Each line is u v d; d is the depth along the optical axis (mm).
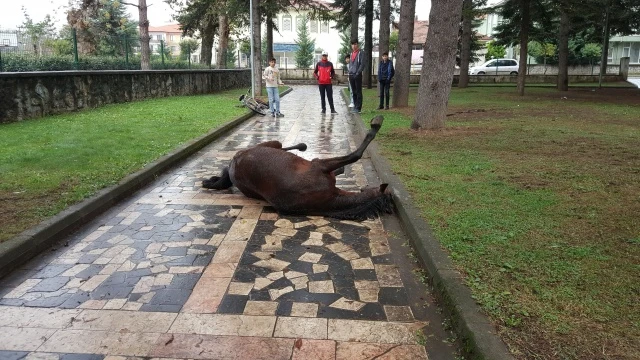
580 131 10344
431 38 10148
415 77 36031
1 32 16094
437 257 3822
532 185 5938
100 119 11719
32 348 2949
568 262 3707
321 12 28469
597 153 7934
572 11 20625
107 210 5512
